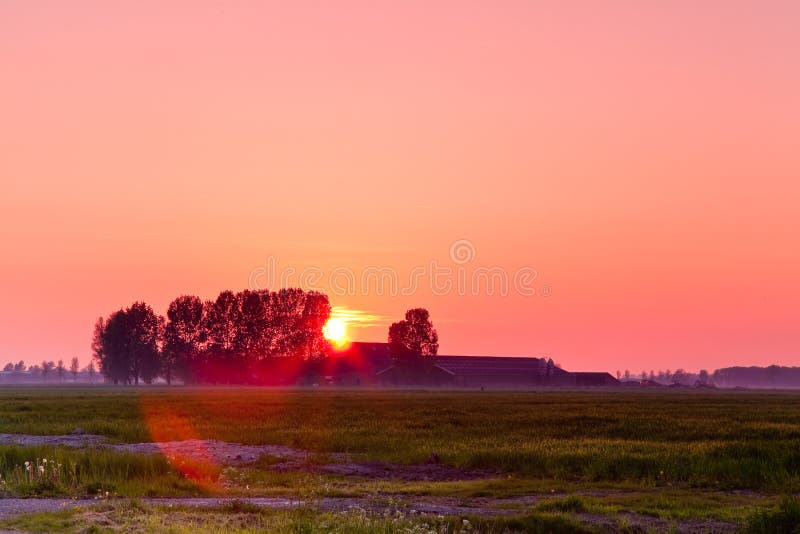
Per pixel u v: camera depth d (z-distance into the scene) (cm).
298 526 2250
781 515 2489
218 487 3238
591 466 3791
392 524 2300
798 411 8594
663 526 2519
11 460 3406
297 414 7538
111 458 3403
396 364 19700
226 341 18275
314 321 18025
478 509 2808
